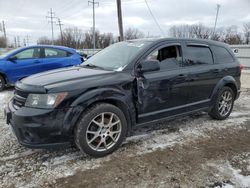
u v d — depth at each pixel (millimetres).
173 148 3609
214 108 4723
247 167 3115
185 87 4062
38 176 2873
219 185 2729
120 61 3736
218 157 3359
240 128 4496
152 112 3740
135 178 2846
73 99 2984
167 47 3947
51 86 2971
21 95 3111
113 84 3281
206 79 4395
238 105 6297
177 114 4078
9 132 4168
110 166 3098
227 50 5043
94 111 3135
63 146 3061
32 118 2863
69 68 4000
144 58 3662
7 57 7746
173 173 2951
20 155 3355
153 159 3277
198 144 3762
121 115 3383
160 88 3727
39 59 8086
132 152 3467
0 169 3006
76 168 3045
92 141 3217
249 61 17266
